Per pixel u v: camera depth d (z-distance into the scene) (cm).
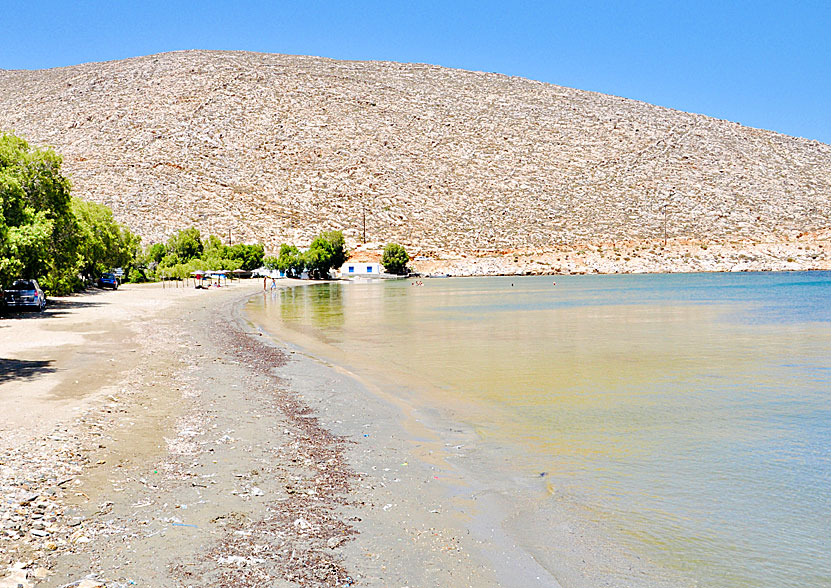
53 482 827
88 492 802
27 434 1035
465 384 1645
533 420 1268
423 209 13262
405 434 1149
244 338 2578
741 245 12369
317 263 10556
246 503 789
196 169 13350
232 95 16825
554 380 1712
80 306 4009
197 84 17262
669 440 1129
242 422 1191
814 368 1931
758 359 2120
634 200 14000
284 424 1192
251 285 8344
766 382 1703
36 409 1216
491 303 5050
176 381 1573
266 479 879
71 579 593
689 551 705
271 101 16775
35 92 18162
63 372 1634
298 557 656
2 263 3012
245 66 18750
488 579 632
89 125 15288
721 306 4641
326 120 16175
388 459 997
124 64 19525
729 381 1716
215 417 1222
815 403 1439
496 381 1692
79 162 13175
